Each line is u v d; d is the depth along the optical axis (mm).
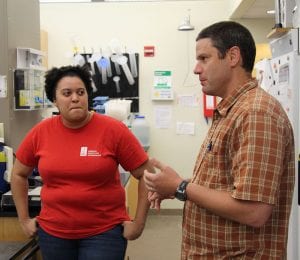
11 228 2281
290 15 2275
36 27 3217
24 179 2023
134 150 1869
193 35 5039
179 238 4277
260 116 1163
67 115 1780
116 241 1855
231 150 1229
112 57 5074
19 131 2840
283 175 1271
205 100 5035
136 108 5129
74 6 5086
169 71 5086
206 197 1191
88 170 1783
